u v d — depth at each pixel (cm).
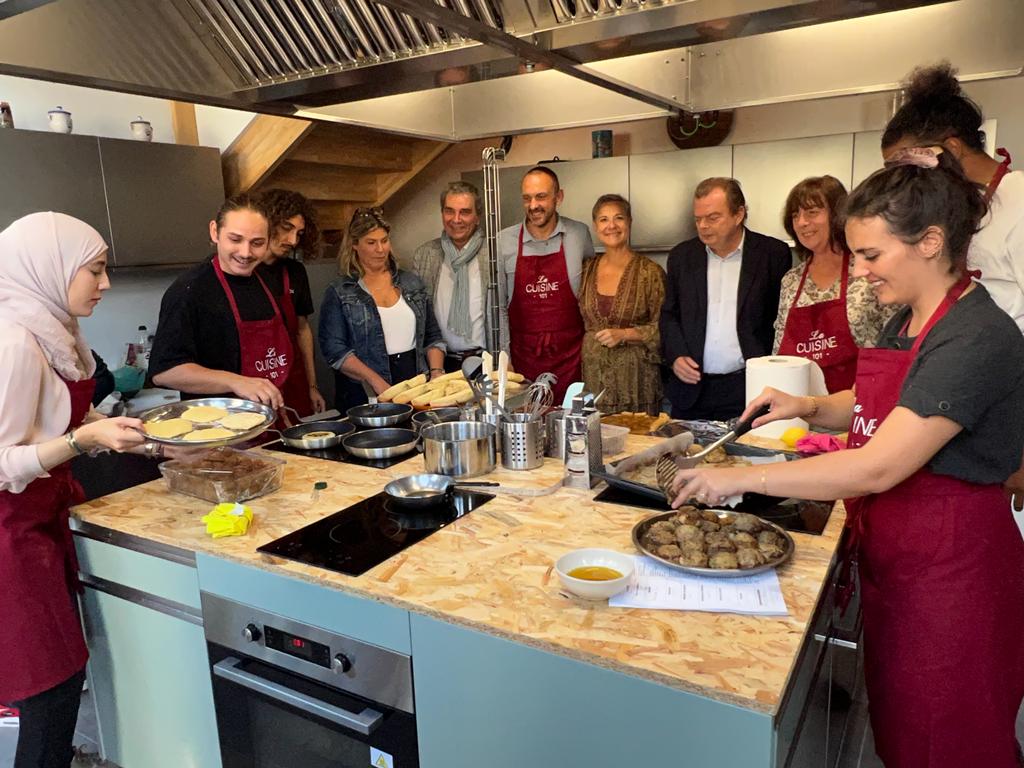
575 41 181
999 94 316
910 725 141
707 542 135
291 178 374
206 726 166
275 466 180
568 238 315
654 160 355
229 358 244
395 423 230
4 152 272
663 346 295
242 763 159
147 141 319
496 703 119
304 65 206
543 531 150
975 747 138
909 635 139
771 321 284
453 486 176
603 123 269
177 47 195
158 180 320
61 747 169
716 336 284
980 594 134
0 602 156
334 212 424
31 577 158
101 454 238
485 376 204
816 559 135
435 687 125
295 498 175
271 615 144
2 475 152
